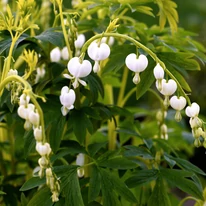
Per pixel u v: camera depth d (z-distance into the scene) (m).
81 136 1.08
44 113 1.09
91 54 0.97
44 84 1.12
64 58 1.24
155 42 1.17
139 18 3.04
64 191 1.04
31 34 1.22
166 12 1.15
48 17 1.37
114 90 2.87
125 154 1.10
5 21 1.03
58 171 1.05
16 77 0.94
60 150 1.09
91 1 1.19
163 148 1.17
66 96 0.97
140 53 1.10
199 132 0.97
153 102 2.67
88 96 1.12
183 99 0.98
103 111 1.13
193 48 1.21
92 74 1.13
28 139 1.07
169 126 1.51
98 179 1.05
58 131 1.08
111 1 1.15
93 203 1.08
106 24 1.18
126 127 1.22
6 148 1.33
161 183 1.07
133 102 2.90
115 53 1.12
